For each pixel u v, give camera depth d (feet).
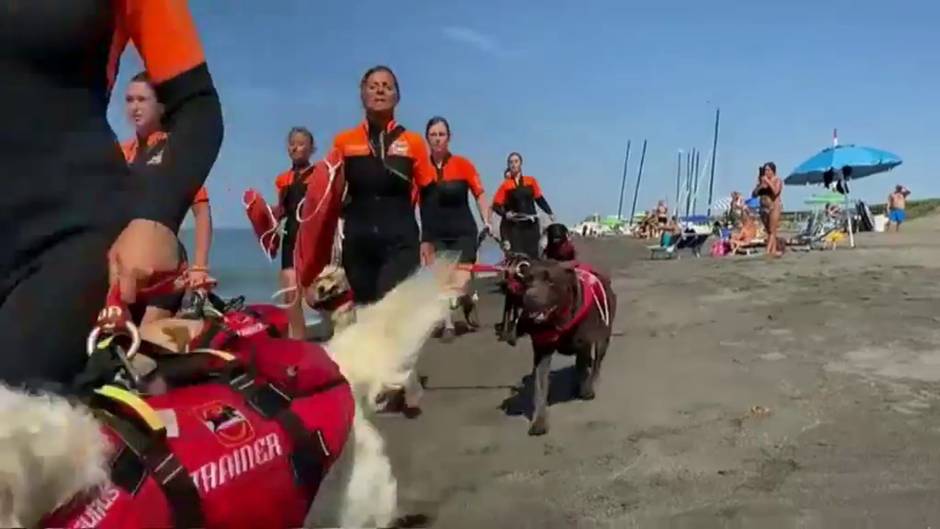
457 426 22.20
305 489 9.53
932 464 17.92
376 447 11.66
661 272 59.72
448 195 35.78
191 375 9.53
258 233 20.80
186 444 8.39
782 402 22.59
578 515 16.15
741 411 22.03
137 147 13.89
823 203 92.58
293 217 26.84
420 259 23.53
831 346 28.91
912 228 124.06
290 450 9.37
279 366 10.12
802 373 25.40
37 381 7.68
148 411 7.98
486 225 37.29
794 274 51.29
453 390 26.25
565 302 22.02
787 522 15.43
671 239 89.97
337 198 20.61
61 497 6.72
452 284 12.47
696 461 18.74
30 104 7.98
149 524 7.54
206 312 12.85
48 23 7.92
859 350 28.12
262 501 8.86
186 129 8.71
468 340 35.04
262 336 11.41
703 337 31.53
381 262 22.97
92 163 8.30
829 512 15.74
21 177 7.95
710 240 113.39
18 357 7.79
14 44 7.86
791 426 20.66
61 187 8.11
